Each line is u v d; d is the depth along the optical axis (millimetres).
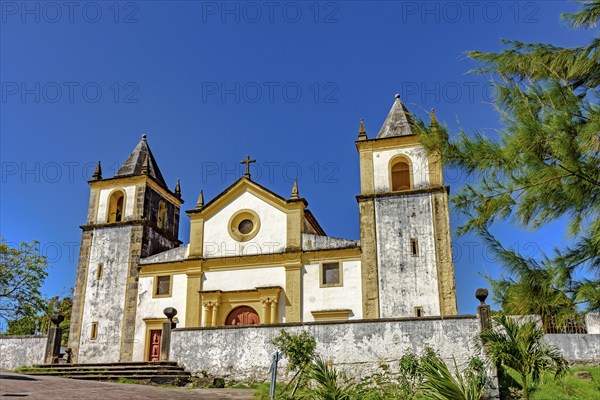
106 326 29078
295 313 26406
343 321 18641
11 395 13938
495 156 7836
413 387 15055
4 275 34281
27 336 24672
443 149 8156
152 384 19000
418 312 25109
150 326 28375
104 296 29781
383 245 26656
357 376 17828
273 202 29016
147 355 27844
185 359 20062
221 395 16266
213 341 19922
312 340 16938
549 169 7410
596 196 7469
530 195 7652
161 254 29906
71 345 29141
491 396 15742
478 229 8117
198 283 28328
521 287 7641
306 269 27219
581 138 7297
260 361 19125
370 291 25906
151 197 32500
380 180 28172
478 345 16719
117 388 16781
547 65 9023
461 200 8195
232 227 29203
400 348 17812
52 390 15367
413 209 27000
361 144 29094
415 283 25625
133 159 33562
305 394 12547
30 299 34719
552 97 8000
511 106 8344
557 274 7480
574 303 7469
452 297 24969
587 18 9094
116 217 32969
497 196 8008
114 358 28250
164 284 29250
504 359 12336
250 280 27766
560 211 7758
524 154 7555
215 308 27391
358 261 26750
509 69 9109
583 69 8797
